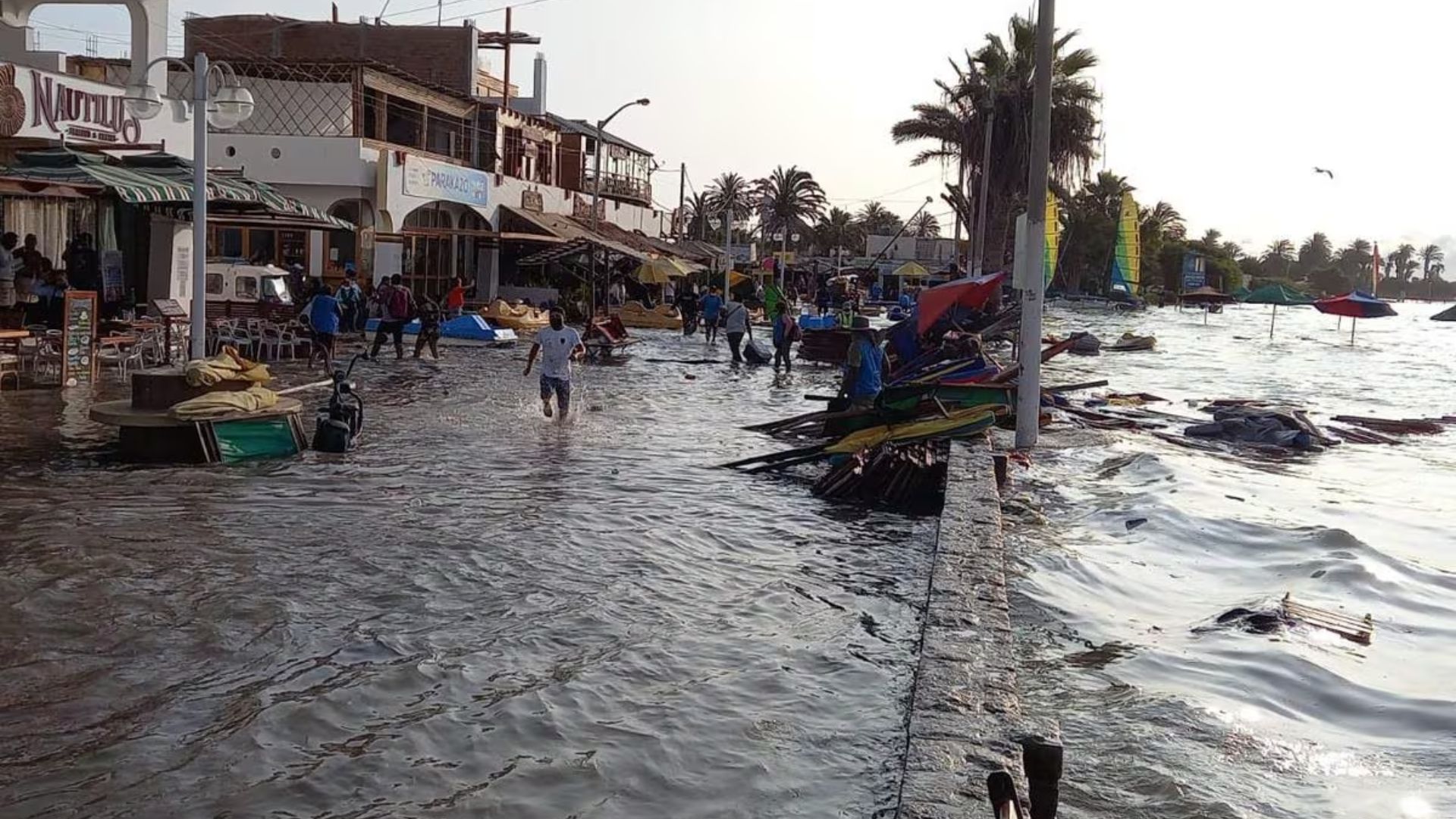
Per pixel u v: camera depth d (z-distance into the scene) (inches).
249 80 1656.0
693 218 4788.4
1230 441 733.9
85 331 750.5
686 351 1381.6
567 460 573.0
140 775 214.1
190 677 262.1
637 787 215.9
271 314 1080.8
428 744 231.6
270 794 208.5
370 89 1678.2
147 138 1039.0
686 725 245.4
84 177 719.1
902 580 376.8
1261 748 233.6
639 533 422.3
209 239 1530.5
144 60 1023.6
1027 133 2161.7
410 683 263.0
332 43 2048.5
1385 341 2583.7
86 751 223.3
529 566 368.2
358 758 223.9
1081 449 643.5
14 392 707.4
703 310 1688.0
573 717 247.1
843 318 1540.4
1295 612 322.0
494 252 1948.8
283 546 378.0
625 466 565.3
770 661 288.2
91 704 245.0
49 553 357.4
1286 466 639.8
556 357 713.6
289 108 1670.8
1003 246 2236.7
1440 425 874.8
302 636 291.3
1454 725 245.4
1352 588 353.7
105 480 474.3
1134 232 1684.3
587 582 353.7
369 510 438.0
